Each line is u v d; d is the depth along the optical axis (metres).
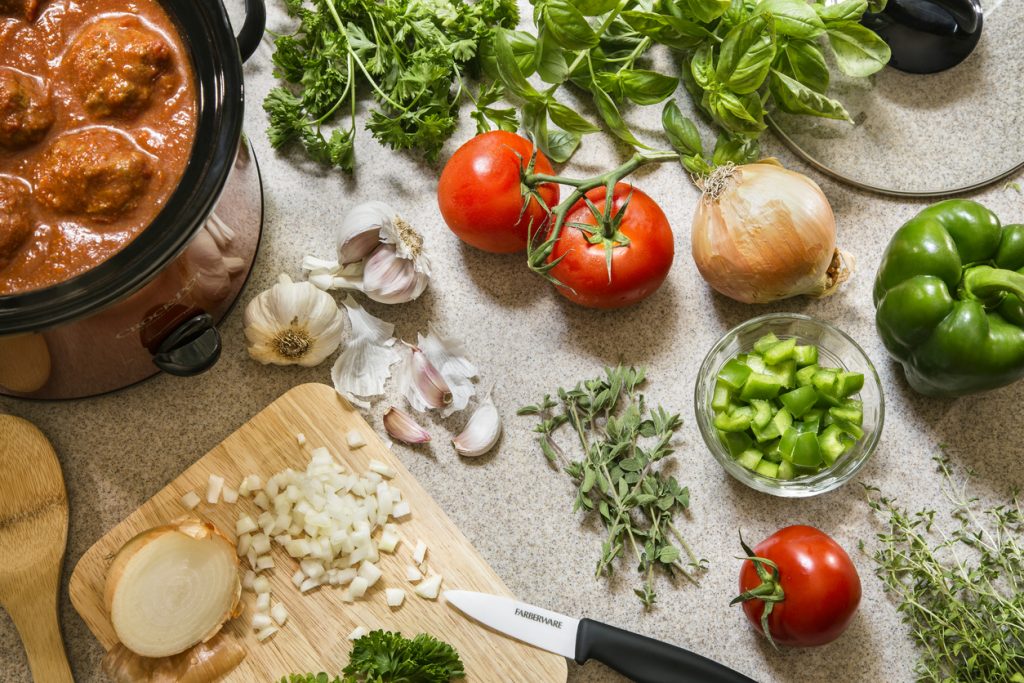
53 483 1.15
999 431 1.17
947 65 1.17
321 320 1.16
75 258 0.89
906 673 1.12
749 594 1.01
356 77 1.25
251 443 1.16
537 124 1.15
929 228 1.03
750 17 1.03
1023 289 0.96
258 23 0.97
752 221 1.06
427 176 1.25
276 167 1.25
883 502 1.13
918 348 1.06
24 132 0.88
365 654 1.04
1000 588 1.13
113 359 1.06
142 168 0.88
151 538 1.06
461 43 1.17
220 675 1.10
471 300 1.23
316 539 1.13
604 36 1.22
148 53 0.88
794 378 1.09
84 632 1.14
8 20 0.91
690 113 1.26
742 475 1.10
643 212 1.10
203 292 1.03
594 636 1.08
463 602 1.11
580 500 1.11
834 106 1.09
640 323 1.22
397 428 1.18
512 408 1.21
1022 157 1.19
